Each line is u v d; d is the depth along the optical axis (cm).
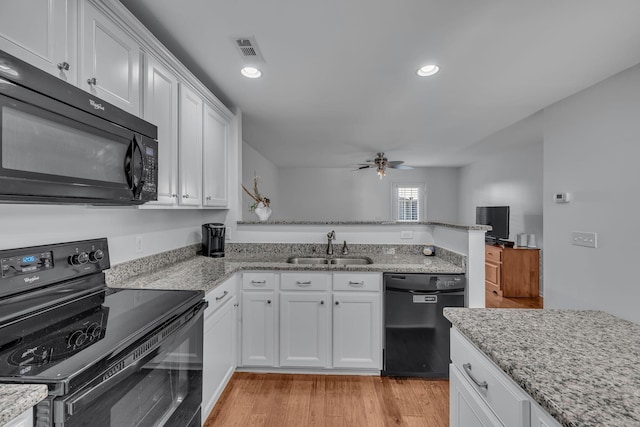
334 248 280
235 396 204
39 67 98
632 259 212
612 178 227
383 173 532
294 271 226
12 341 93
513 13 155
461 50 190
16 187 85
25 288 114
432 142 453
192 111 202
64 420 72
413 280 219
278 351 228
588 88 248
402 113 313
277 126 362
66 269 131
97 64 121
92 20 118
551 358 80
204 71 218
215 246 263
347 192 731
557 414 59
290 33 172
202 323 148
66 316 114
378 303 224
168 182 173
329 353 226
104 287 151
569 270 263
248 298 226
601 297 234
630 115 214
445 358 220
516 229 511
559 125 278
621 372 73
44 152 93
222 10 152
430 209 728
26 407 62
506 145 481
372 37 176
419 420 182
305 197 730
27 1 94
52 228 134
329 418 183
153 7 150
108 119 118
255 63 207
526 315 114
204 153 220
